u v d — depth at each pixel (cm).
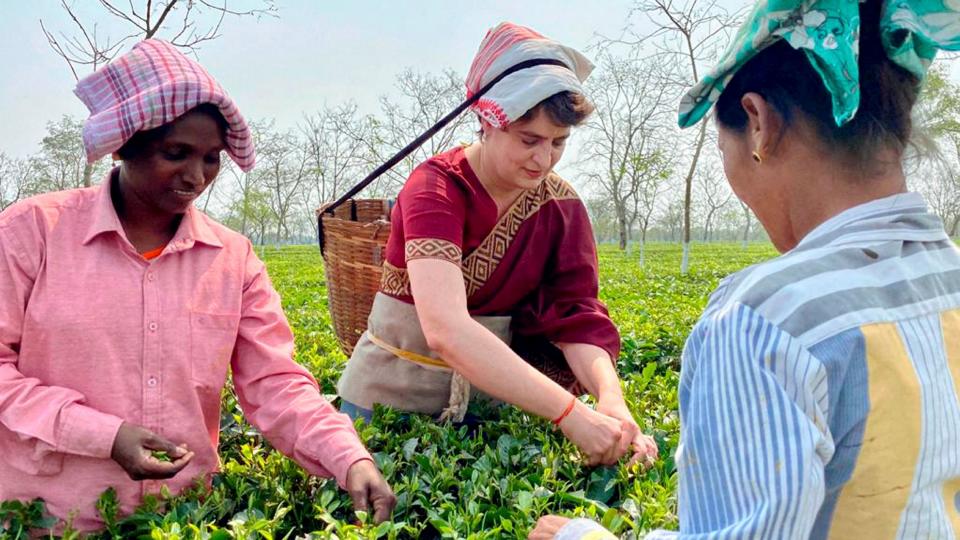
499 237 284
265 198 4616
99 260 216
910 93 123
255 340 237
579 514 209
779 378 109
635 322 568
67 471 212
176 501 217
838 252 118
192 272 229
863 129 119
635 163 2227
